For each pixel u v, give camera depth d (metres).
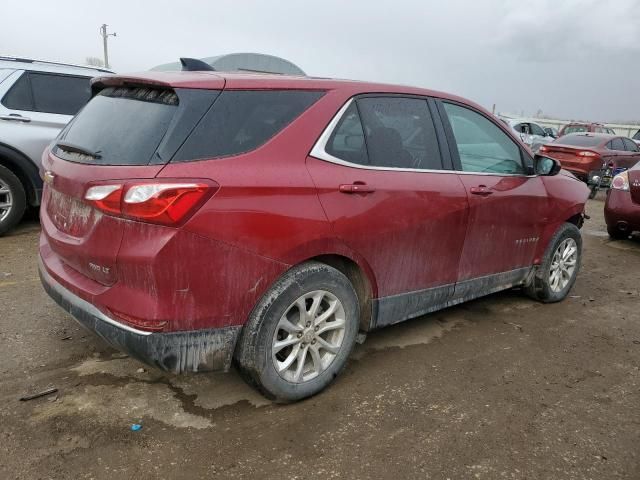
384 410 2.96
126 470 2.38
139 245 2.34
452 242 3.60
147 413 2.80
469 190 3.64
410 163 3.34
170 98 2.59
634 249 7.46
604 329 4.35
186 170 2.39
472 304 4.73
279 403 2.96
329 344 3.04
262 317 2.66
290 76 3.04
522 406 3.08
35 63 6.30
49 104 6.25
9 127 5.87
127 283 2.40
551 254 4.61
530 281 4.64
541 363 3.66
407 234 3.26
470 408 3.03
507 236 4.09
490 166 3.98
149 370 3.23
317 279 2.83
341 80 3.17
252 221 2.53
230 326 2.60
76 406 2.83
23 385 3.00
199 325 2.50
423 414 2.94
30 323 3.76
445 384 3.29
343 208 2.88
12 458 2.41
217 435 2.66
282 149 2.72
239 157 2.56
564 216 4.64
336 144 2.95
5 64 6.11
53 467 2.37
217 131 2.54
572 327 4.35
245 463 2.47
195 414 2.82
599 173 12.99
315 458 2.53
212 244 2.43
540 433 2.82
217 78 2.69
